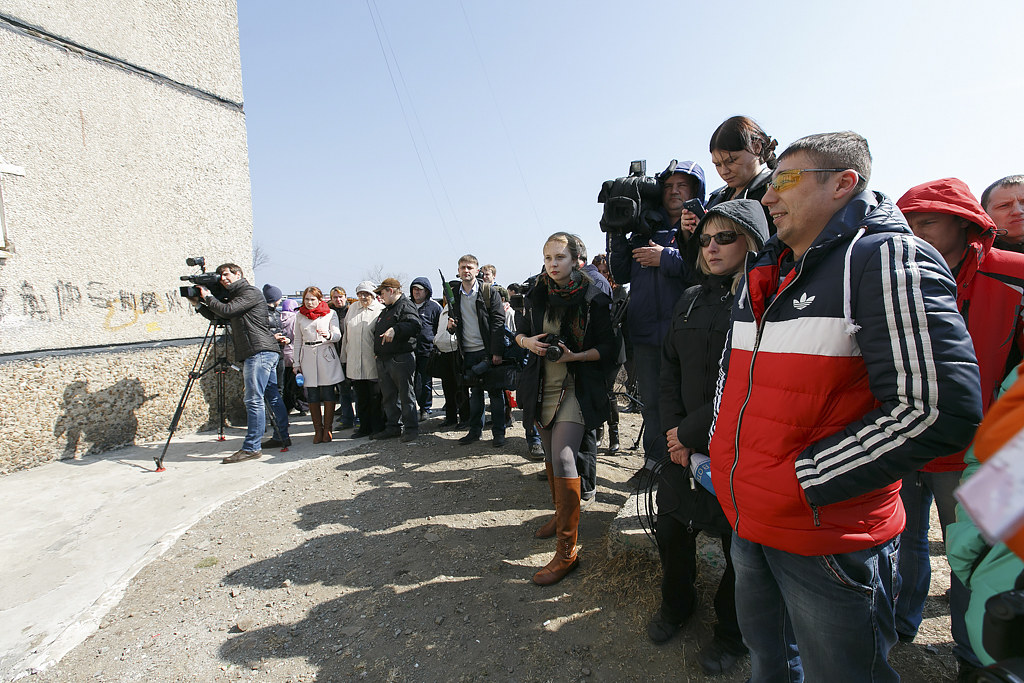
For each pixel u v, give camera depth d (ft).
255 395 15.43
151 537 10.37
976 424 3.48
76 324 15.31
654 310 9.72
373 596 8.50
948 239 6.16
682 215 7.57
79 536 10.42
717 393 5.23
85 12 15.64
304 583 8.91
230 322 15.85
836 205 4.28
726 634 6.52
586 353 8.68
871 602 4.15
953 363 3.48
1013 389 2.65
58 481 13.37
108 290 16.14
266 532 10.57
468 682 6.66
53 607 8.25
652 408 10.03
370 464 14.69
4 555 9.73
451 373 18.67
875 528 4.15
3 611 8.17
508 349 14.84
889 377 3.65
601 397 8.91
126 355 16.40
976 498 1.80
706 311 6.28
